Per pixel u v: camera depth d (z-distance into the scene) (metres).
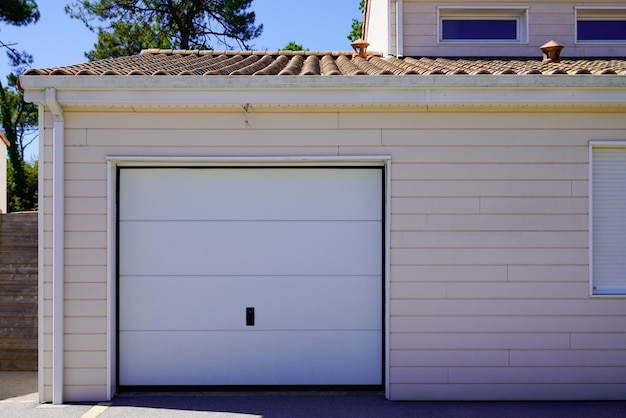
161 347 6.76
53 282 6.53
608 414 6.09
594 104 6.59
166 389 6.75
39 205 6.57
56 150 6.52
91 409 6.21
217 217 6.82
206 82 6.36
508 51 9.21
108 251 6.59
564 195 6.66
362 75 6.37
